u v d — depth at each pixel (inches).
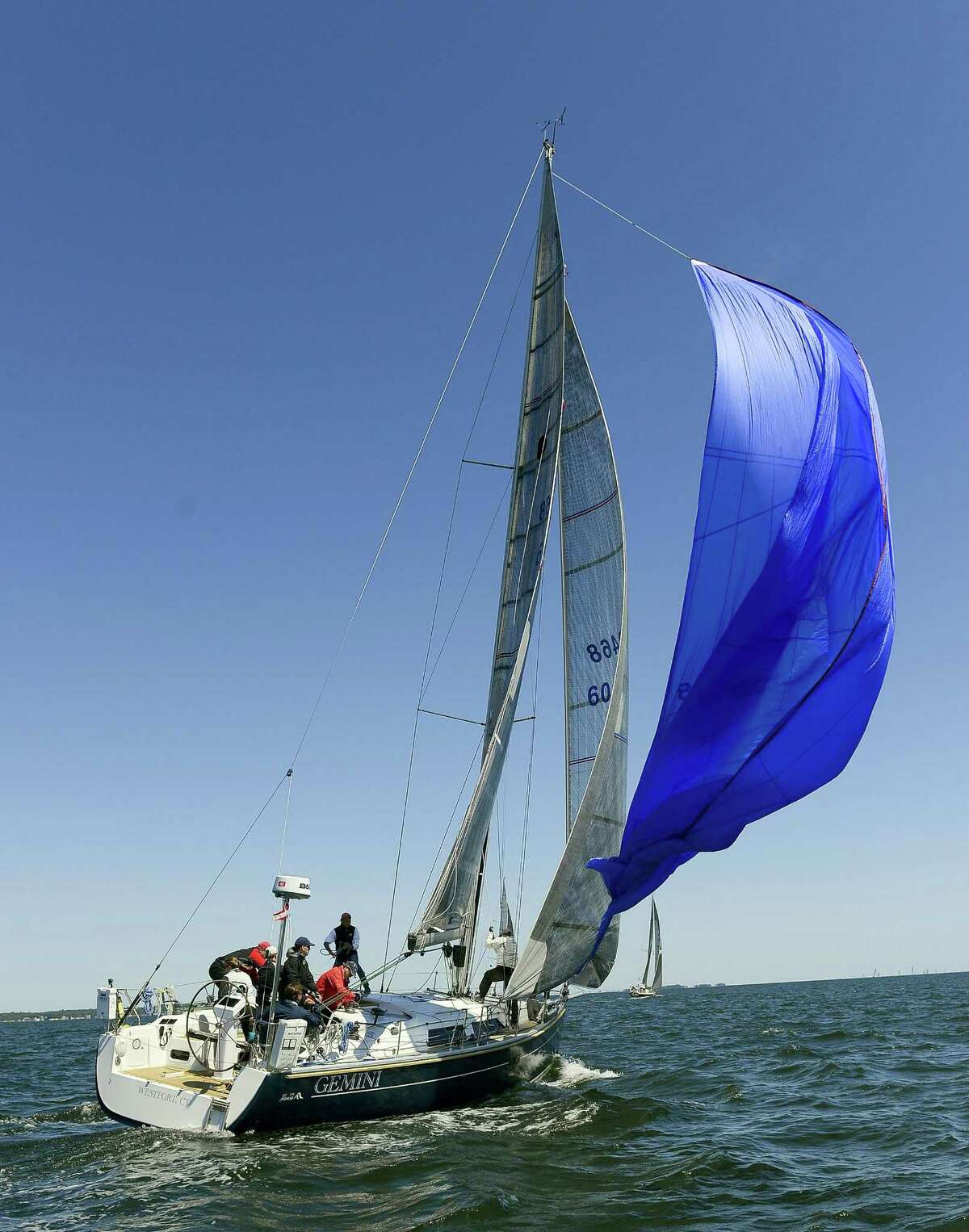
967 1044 959.0
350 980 592.1
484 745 703.1
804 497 485.1
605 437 709.9
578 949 561.0
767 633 474.0
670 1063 856.9
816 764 467.8
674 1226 328.5
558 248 722.2
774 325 519.5
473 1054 534.3
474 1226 327.3
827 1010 1919.3
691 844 481.4
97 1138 473.4
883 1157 435.8
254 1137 441.4
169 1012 518.0
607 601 693.3
